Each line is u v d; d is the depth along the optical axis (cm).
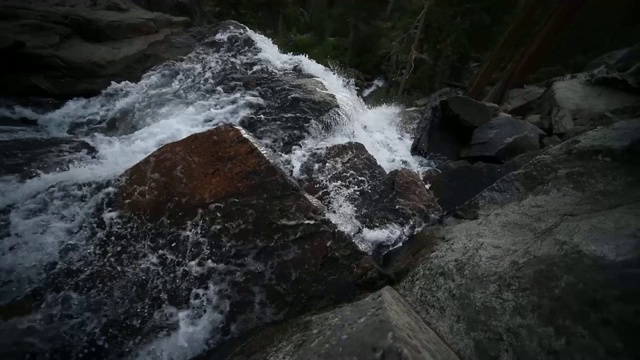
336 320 226
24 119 551
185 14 1215
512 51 1245
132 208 337
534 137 590
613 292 213
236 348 268
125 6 913
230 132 356
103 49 702
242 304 298
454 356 216
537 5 936
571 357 203
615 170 338
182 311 293
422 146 621
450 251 311
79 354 272
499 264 271
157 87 659
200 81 674
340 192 447
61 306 290
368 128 700
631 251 230
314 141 554
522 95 951
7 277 303
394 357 175
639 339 192
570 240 259
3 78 570
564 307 221
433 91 1277
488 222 335
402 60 1291
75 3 845
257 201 333
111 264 313
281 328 267
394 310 216
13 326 271
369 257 331
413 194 453
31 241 328
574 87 787
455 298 265
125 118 596
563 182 348
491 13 1264
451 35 1210
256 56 764
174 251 316
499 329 233
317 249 321
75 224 338
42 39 653
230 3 1378
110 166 440
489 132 613
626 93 731
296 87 650
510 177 395
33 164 430
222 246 316
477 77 1059
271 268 311
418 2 1284
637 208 271
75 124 570
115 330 283
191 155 348
